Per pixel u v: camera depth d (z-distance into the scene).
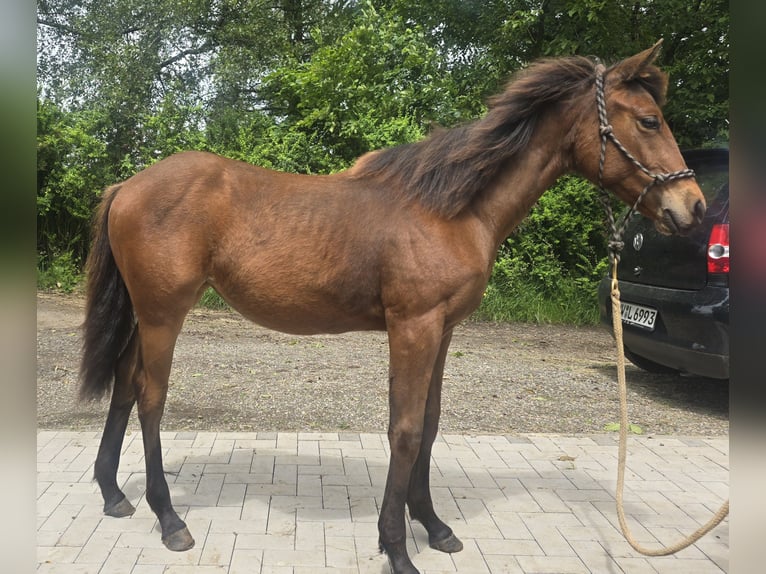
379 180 2.85
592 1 8.92
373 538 2.96
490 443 4.32
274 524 3.07
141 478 3.57
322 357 6.67
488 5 10.62
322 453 4.02
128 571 2.62
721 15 9.20
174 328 2.85
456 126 2.87
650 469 3.94
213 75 12.79
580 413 5.09
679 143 9.52
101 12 12.19
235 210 2.78
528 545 2.98
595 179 2.77
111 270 3.02
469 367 6.38
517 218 2.88
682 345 4.89
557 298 9.24
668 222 2.60
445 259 2.62
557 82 2.74
